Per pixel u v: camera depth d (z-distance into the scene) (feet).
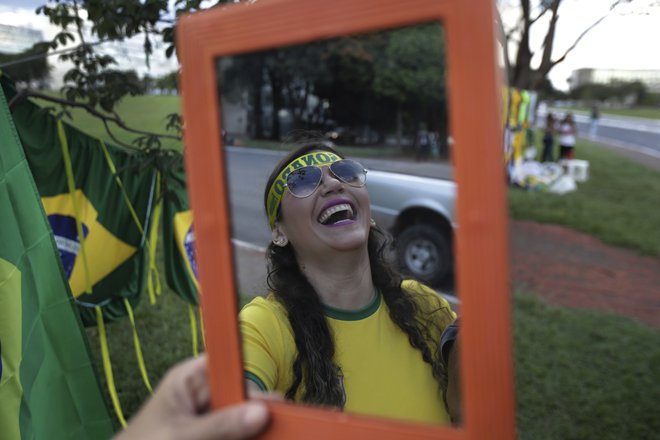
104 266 8.80
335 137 5.17
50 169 7.88
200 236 2.31
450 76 1.86
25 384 5.42
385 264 4.65
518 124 32.09
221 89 2.29
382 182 5.17
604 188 36.86
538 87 42.32
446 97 1.92
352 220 4.38
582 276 19.10
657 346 13.30
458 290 1.92
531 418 10.29
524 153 40.88
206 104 2.24
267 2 2.09
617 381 11.63
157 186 9.05
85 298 8.65
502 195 1.83
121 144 8.64
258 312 3.94
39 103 8.76
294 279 4.25
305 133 4.64
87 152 8.33
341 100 4.90
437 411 3.96
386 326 4.31
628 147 76.43
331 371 4.00
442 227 5.59
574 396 11.00
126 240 9.02
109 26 7.55
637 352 12.93
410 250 5.79
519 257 20.93
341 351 4.14
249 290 4.06
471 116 1.84
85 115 8.94
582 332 13.99
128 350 12.12
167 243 9.73
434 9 1.86
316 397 3.93
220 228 2.28
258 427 2.23
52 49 8.67
